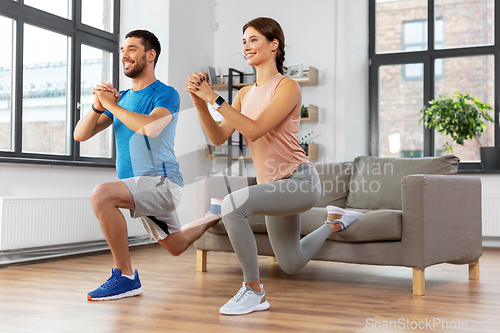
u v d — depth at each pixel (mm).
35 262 3594
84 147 4703
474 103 4859
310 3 5477
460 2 5281
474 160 5145
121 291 2301
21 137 4031
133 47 2266
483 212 4562
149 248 4438
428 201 2477
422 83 5402
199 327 1794
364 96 5551
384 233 2520
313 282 2754
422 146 5375
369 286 2639
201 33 5680
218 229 2996
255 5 5746
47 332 1727
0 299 2281
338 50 5328
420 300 2287
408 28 5465
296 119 2051
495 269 3299
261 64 2070
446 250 2615
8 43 4008
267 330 1756
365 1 5570
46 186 4043
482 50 5145
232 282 2734
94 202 2193
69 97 4559
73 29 4594
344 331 1744
